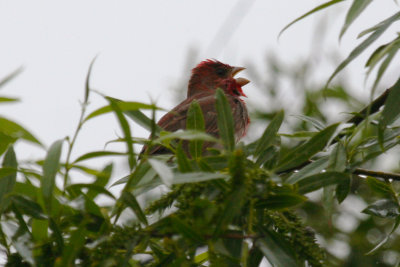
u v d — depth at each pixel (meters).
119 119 5.38
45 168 5.22
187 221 5.08
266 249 5.27
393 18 6.25
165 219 5.29
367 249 10.45
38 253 5.55
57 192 6.50
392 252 10.27
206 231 4.98
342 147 6.59
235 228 5.23
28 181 6.58
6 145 6.61
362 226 10.68
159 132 6.31
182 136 5.04
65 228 5.81
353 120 8.10
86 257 5.32
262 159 5.96
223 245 4.99
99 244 5.28
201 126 5.95
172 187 5.55
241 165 4.93
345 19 6.27
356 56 6.14
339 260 10.43
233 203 4.81
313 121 7.41
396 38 6.11
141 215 5.39
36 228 5.72
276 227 5.70
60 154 5.24
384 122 6.13
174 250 5.26
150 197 8.04
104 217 5.66
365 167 10.76
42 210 5.59
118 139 5.82
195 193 5.25
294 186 5.36
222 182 5.11
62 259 4.97
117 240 5.26
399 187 8.78
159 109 5.41
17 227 5.62
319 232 10.68
